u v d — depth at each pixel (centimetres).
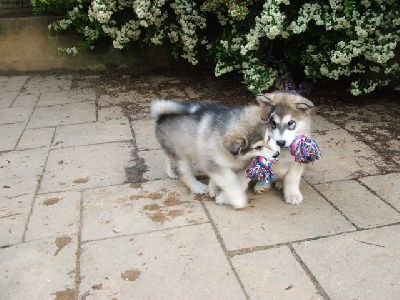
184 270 101
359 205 125
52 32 285
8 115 217
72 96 246
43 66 295
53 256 109
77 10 263
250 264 102
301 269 100
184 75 279
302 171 135
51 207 131
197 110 128
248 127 113
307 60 210
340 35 201
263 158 114
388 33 185
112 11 243
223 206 128
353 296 91
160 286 97
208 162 121
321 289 93
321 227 115
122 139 181
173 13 254
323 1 197
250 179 122
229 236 113
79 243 113
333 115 199
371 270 98
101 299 94
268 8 186
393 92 226
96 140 181
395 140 169
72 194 138
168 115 133
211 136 118
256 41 198
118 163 159
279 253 106
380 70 215
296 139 121
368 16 184
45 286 99
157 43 255
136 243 112
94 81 274
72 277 101
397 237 110
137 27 253
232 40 216
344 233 112
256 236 113
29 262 107
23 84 272
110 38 286
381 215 120
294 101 126
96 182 146
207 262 104
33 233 118
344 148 164
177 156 133
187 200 132
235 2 195
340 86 237
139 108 220
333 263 101
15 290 98
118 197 135
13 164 162
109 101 234
